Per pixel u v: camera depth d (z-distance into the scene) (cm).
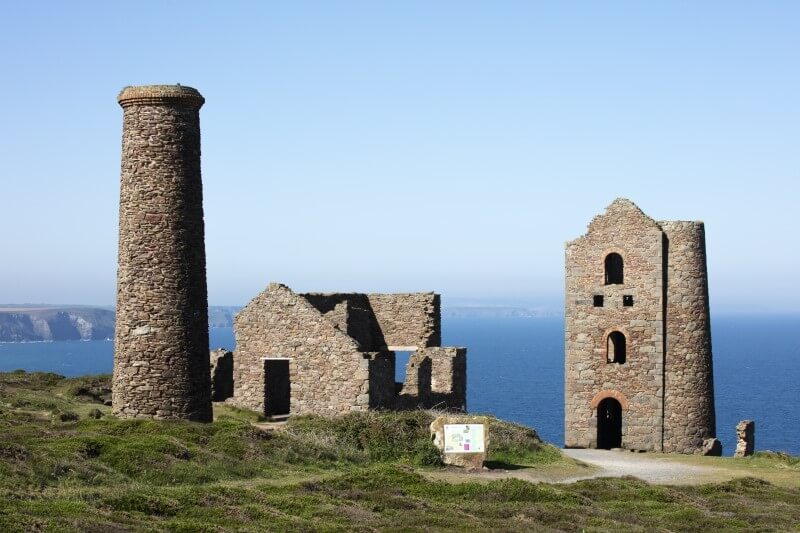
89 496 3183
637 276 7000
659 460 6097
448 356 6362
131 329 4625
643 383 6956
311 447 4506
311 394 5781
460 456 4700
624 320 7012
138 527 2834
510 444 5234
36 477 3356
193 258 4700
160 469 3734
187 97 4678
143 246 4622
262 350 5950
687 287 6938
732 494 4422
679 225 6962
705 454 6838
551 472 4844
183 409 4650
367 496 3688
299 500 3472
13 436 3984
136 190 4638
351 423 4994
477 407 14900
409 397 6003
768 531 3481
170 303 4628
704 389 6912
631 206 7031
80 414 5112
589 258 7106
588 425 7056
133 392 4619
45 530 2653
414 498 3753
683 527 3522
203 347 4738
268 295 5941
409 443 4797
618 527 3388
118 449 3828
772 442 11494
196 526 2902
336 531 3038
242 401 6009
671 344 6938
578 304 7119
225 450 4181
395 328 6638
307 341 5803
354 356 5672
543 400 16125
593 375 7062
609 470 5269
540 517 3509
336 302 6450
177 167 4662
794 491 4609
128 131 4672
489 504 3734
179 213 4659
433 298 6631
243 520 3094
